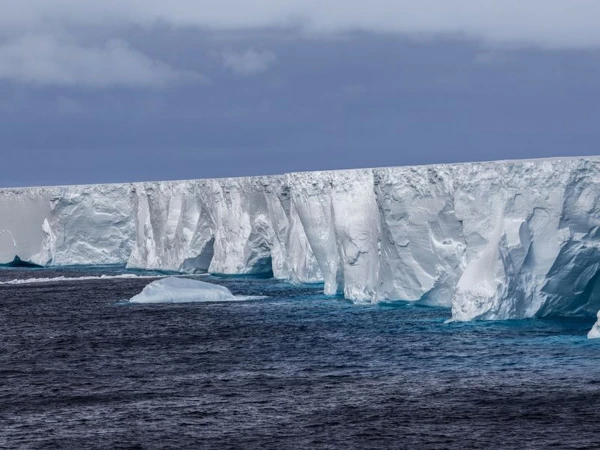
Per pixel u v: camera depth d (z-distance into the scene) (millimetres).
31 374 60938
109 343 73750
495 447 41469
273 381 55938
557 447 41188
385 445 42219
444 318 77062
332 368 59312
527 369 55469
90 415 48594
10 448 42906
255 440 43406
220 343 71438
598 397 48719
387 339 68625
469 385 52531
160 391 54062
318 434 44094
